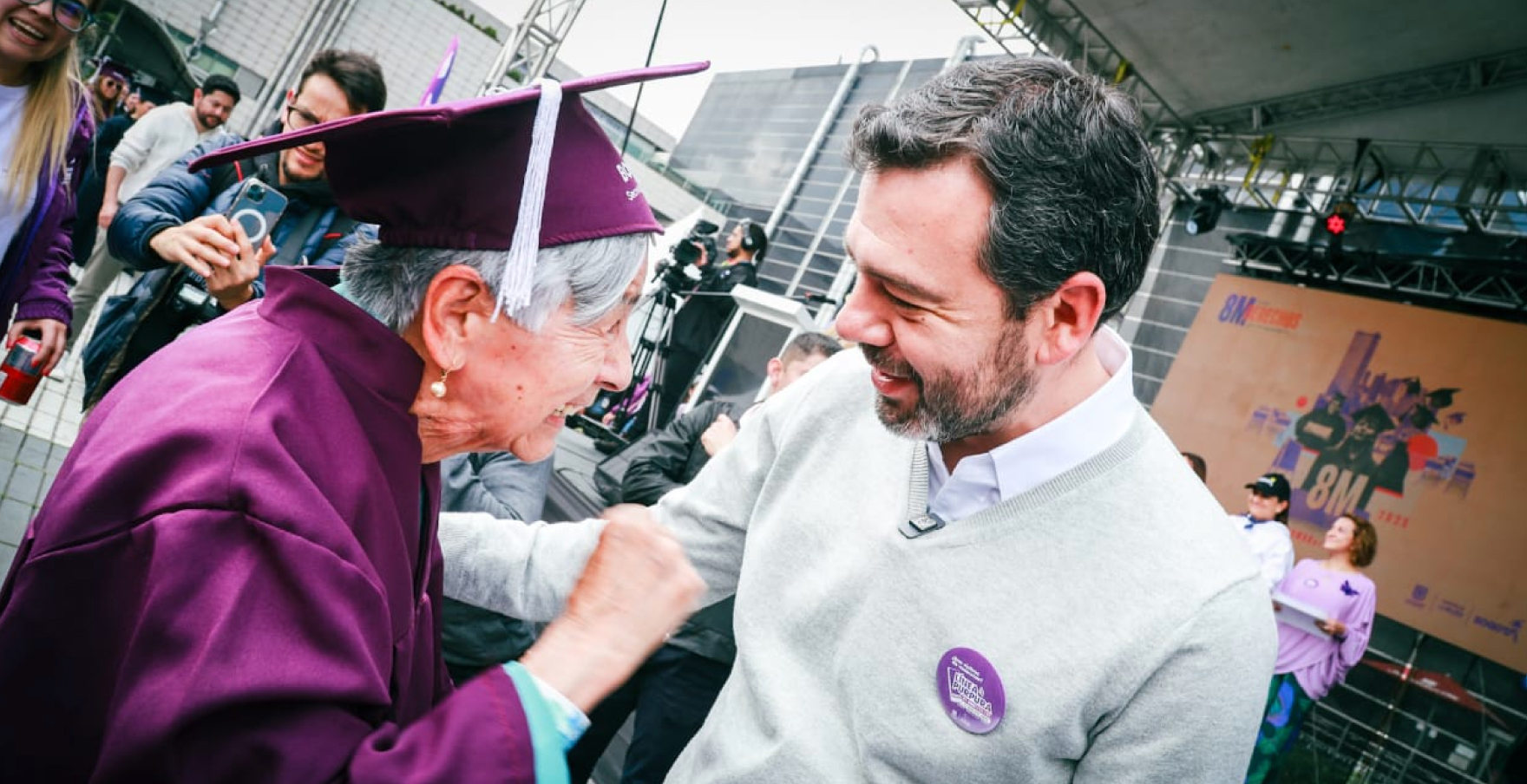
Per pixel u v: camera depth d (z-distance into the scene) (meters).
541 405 0.91
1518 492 7.06
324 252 2.54
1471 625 7.02
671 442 3.12
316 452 0.78
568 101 0.86
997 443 1.16
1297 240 8.35
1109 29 7.02
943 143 0.95
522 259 0.80
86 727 0.74
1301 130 7.56
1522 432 7.14
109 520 0.73
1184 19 6.56
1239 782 1.09
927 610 1.14
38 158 2.17
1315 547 7.78
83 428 0.88
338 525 0.76
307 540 0.72
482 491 1.95
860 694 1.17
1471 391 7.41
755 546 1.34
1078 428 1.11
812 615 1.24
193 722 0.65
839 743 1.19
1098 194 0.96
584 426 6.25
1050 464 1.12
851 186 9.98
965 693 1.11
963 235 0.96
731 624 2.41
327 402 0.81
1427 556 7.29
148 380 0.82
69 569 0.73
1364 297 8.05
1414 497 7.45
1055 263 0.96
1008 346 1.02
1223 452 8.41
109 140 6.25
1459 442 7.37
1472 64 6.06
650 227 0.92
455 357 0.87
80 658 0.73
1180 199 9.04
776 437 1.43
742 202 11.50
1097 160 0.96
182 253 2.11
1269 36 6.47
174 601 0.68
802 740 1.19
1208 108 7.79
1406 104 6.74
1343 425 7.89
